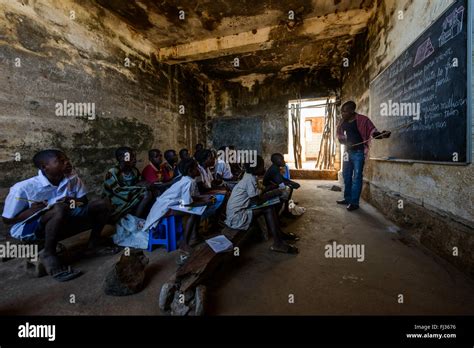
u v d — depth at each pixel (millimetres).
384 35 3162
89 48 3367
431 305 1392
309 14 3846
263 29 4227
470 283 1582
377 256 2037
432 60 2014
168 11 3701
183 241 2184
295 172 6973
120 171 2576
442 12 1856
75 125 3164
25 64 2578
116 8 3600
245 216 2098
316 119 11945
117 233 2404
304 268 1871
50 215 1817
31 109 2641
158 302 1479
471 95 1570
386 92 3045
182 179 2203
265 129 7207
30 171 2629
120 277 1563
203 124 7332
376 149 3494
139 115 4410
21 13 2535
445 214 1888
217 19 3939
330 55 5543
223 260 1844
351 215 3238
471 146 1592
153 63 4820
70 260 2078
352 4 3625
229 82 7348
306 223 2971
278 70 6523
